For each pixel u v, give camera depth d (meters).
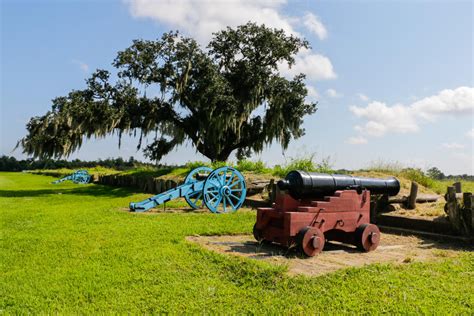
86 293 4.18
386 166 13.57
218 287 4.34
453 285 4.36
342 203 6.20
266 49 23.30
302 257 5.64
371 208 8.80
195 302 3.95
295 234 5.77
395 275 4.66
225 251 5.86
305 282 4.40
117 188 20.64
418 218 7.93
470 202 7.01
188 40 21.11
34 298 4.05
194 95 21.31
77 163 65.56
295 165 13.65
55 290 4.26
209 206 10.62
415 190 9.02
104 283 4.45
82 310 3.79
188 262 5.19
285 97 22.73
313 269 4.98
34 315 3.69
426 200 9.79
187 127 23.19
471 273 4.82
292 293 4.14
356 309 3.74
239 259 5.21
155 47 20.53
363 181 6.77
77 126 18.75
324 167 13.27
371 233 6.18
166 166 22.11
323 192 6.31
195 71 21.47
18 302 3.97
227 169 11.05
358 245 6.16
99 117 19.03
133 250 5.80
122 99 19.75
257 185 12.81
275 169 14.58
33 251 5.88
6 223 8.55
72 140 19.55
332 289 4.20
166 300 3.99
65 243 6.33
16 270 4.97
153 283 4.46
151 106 20.95
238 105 21.44
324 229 6.01
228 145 24.83
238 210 11.15
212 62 21.75
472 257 5.66
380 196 8.88
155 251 5.71
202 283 4.44
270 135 23.34
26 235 7.04
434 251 6.20
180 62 20.73
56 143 19.34
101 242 6.37
